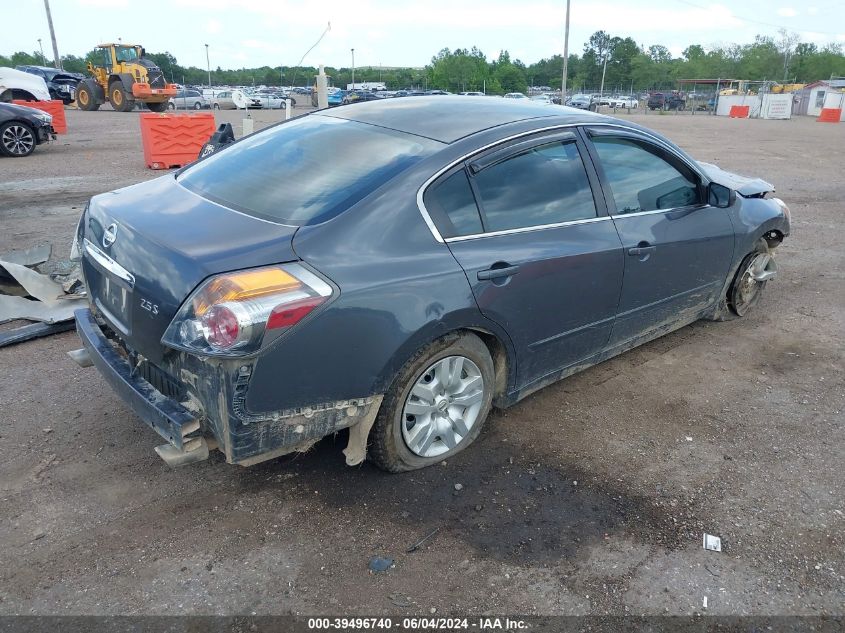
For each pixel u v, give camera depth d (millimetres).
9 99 21812
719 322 5422
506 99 4094
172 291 2502
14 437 3443
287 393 2576
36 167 12234
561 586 2590
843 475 3377
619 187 3844
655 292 4141
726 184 5031
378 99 4078
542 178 3443
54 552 2676
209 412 2564
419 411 3082
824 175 14023
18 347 4516
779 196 11375
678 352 4824
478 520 2938
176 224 2824
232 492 3074
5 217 8094
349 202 2844
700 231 4344
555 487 3191
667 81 85188
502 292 3133
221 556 2684
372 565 2660
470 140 3217
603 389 4223
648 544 2834
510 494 3125
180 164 12688
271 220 2814
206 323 2387
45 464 3230
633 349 4863
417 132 3324
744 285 5293
